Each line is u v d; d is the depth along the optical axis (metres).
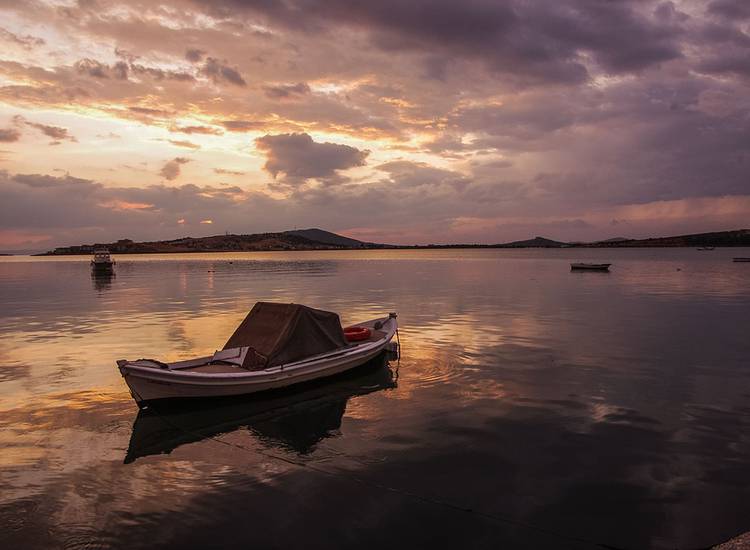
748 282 60.53
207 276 85.94
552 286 56.97
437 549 7.70
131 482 10.09
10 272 109.00
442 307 37.78
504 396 15.30
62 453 11.58
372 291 52.44
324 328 17.64
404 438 12.17
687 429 12.43
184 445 12.04
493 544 7.82
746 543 7.42
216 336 26.25
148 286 63.66
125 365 13.47
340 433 12.65
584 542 7.88
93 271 90.44
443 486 9.72
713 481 9.79
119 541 8.02
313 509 8.94
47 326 29.98
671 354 20.75
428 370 18.50
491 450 11.34
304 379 16.34
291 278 77.06
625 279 67.75
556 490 9.50
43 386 16.89
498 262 147.25
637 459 10.77
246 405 14.94
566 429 12.51
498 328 27.70
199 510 8.97
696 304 38.47
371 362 19.45
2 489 9.81
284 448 11.78
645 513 8.68
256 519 8.64
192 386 14.21
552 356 20.56
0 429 13.05
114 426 13.30
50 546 7.88
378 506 9.02
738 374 17.50
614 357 20.27
